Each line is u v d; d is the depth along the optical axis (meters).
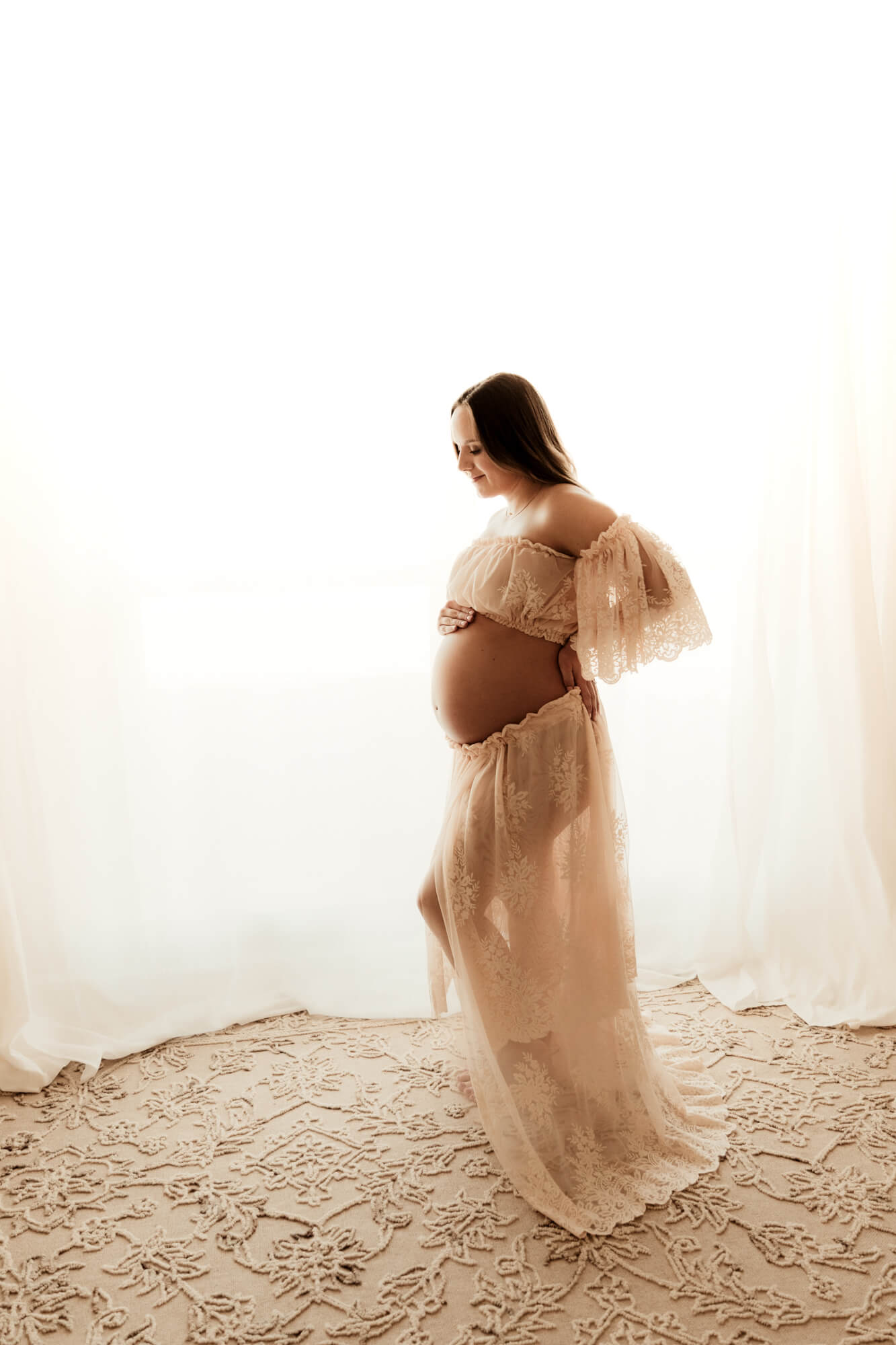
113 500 2.21
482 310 2.38
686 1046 2.21
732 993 2.45
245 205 2.26
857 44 2.29
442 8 2.28
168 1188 1.72
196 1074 2.16
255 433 2.33
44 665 2.21
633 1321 1.38
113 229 2.17
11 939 2.13
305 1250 1.55
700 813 2.61
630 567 1.68
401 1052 2.24
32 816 2.21
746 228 2.39
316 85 2.26
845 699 2.43
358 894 2.48
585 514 1.71
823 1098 1.97
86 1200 1.70
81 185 2.14
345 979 2.47
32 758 2.20
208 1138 1.89
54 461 2.17
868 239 2.39
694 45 2.34
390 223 2.33
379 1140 1.87
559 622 1.78
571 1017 1.77
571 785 1.78
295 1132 1.90
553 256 2.39
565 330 2.42
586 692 1.83
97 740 2.26
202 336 2.27
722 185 2.39
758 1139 1.83
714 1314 1.39
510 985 1.74
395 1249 1.55
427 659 2.44
